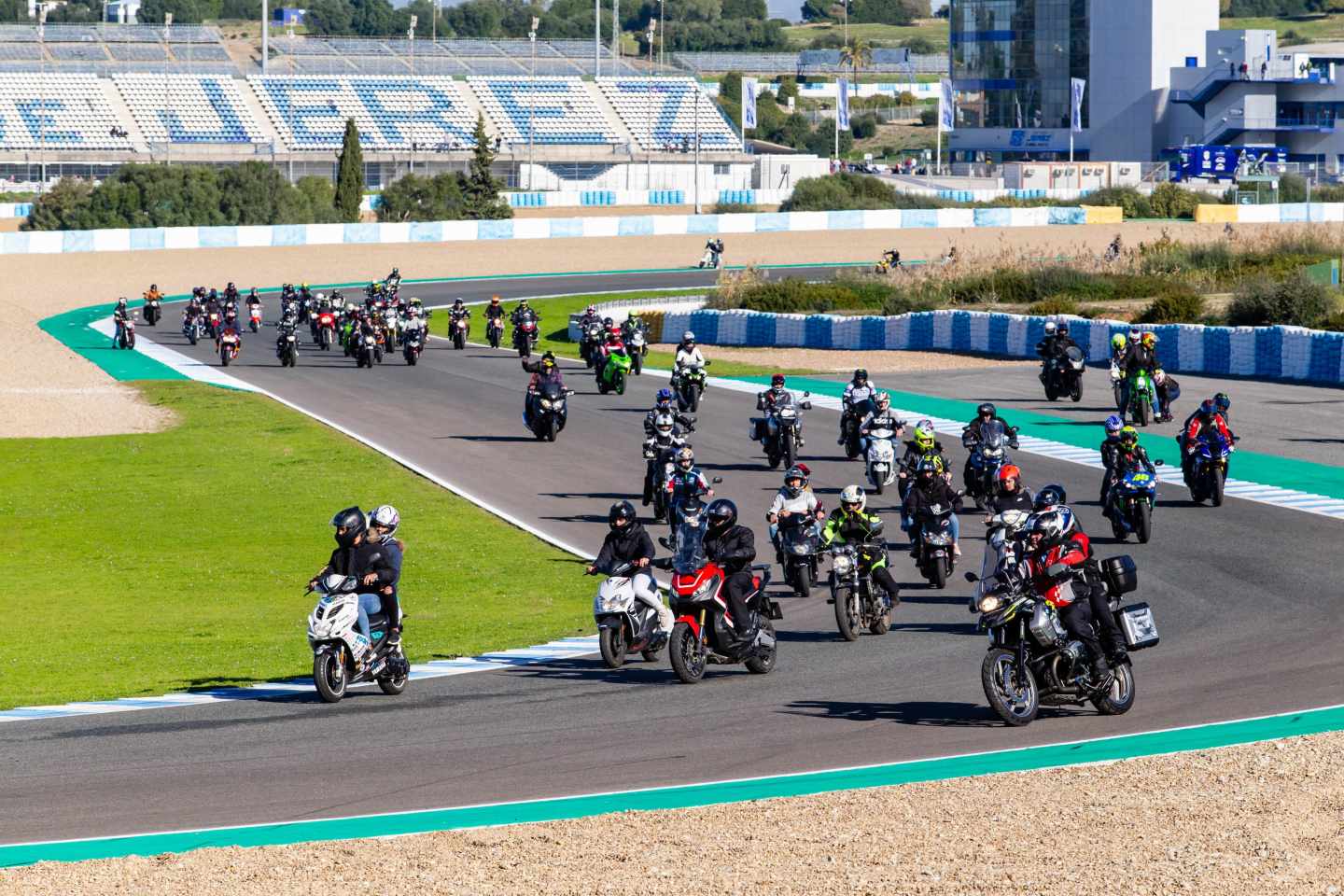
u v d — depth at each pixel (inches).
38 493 5054.1
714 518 2501.2
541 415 5570.9
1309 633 2694.4
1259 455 4867.1
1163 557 3457.2
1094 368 7342.5
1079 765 1850.4
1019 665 2101.4
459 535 4163.4
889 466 4424.2
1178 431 5408.5
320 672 2365.9
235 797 1830.7
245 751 2071.9
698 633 2466.8
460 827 1667.1
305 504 4729.3
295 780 1908.2
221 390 7308.1
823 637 2844.5
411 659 2783.0
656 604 2642.7
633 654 2760.8
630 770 1918.1
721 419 5994.1
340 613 2400.3
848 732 2096.5
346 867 1510.8
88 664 2851.9
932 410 6038.4
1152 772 1808.6
